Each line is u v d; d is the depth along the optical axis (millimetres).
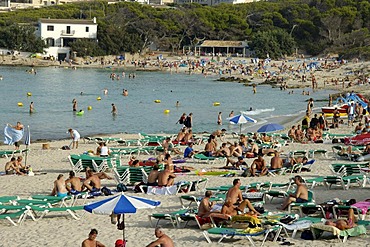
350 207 24281
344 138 51688
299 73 166875
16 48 199125
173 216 24578
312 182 31625
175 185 31422
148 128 70062
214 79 163375
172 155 46625
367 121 62156
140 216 26812
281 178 35875
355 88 125375
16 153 47094
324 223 22719
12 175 37906
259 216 23625
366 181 33094
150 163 38094
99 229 24656
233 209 24062
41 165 42594
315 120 61312
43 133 65000
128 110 88812
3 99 101000
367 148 43594
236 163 39688
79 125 71875
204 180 32531
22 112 84062
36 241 22906
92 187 30812
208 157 42594
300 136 53875
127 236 23531
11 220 25297
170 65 190500
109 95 112812
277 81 149625
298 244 21812
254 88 122562
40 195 30781
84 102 99438
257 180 35219
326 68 175250
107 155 41906
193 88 133375
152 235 23625
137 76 167750
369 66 164750
